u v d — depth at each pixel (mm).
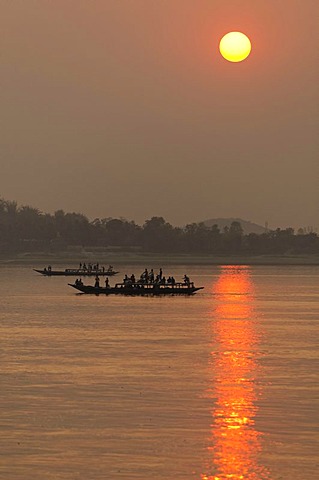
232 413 139125
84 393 155125
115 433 126562
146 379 170000
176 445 120625
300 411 140500
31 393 155125
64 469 110625
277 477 108062
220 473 109500
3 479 106812
